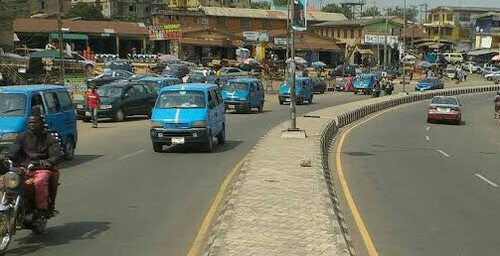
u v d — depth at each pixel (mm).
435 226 10062
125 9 124938
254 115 35875
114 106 29797
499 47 120500
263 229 8641
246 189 11688
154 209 10820
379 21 106375
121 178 14094
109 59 76000
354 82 61844
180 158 17703
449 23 137750
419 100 59125
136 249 8305
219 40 89875
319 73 74750
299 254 7418
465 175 16094
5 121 14961
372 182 14586
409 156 20156
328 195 11188
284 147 18625
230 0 140875
